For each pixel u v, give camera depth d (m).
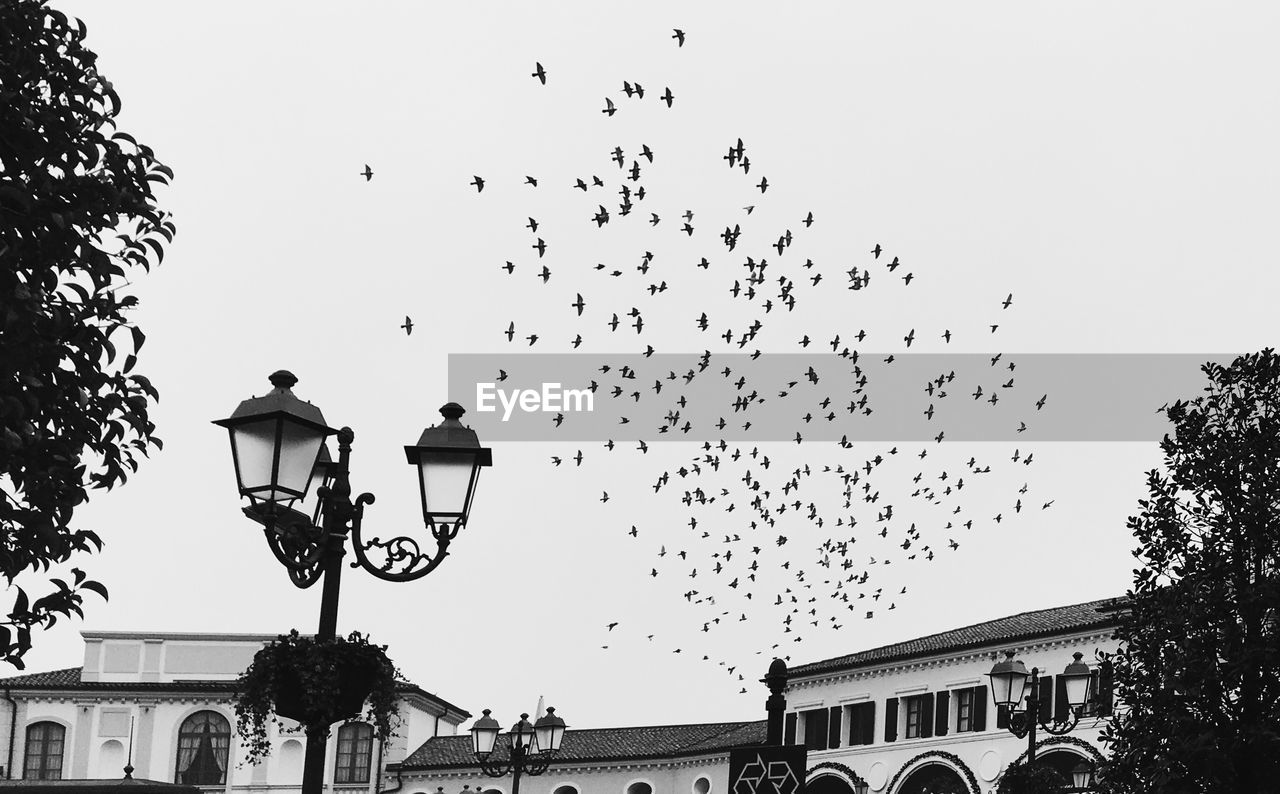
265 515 14.73
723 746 70.06
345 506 15.23
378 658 15.21
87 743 75.56
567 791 73.06
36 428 11.96
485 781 73.56
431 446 15.66
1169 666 22.23
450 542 15.72
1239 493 22.77
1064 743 57.69
